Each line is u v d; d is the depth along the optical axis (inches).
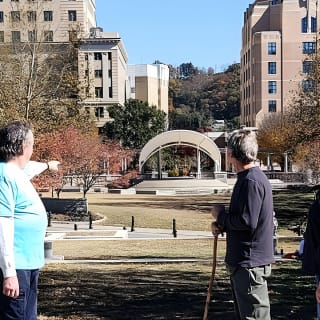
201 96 6038.4
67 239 1013.8
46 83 1508.4
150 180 2391.7
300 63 3828.7
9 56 1440.7
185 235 1086.4
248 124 4146.2
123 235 1072.2
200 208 1595.7
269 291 378.6
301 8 3850.9
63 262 669.9
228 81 5999.0
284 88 3853.3
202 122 4805.6
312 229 192.1
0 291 192.1
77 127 1499.8
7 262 185.8
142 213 1448.1
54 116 1318.9
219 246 864.9
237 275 199.3
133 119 3213.6
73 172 1507.1
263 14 4028.1
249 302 198.4
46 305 349.4
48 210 1424.7
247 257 196.9
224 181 2482.8
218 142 3567.9
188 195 2148.1
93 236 1055.6
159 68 4854.8
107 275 521.3
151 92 4722.0
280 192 2151.8
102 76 3585.1
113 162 1780.3
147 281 467.5
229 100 5797.2
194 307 330.3
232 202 199.2
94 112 2354.8
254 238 196.7
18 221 192.7
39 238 198.7
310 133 1486.2
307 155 1731.1
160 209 1563.7
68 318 308.8
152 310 325.4
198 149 2544.3
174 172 2662.4
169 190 2297.0
